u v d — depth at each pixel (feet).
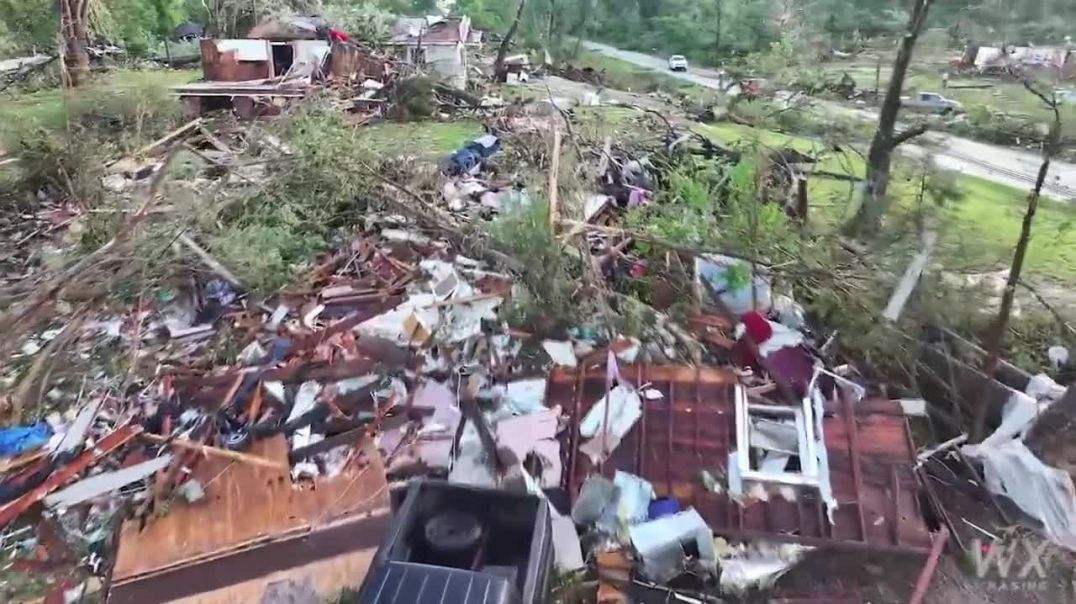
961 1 49.57
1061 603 25.21
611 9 186.39
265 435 29.68
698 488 27.76
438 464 28.78
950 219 48.65
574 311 38.32
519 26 180.96
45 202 61.16
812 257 42.01
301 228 49.03
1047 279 43.09
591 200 51.98
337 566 24.21
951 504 28.96
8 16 122.21
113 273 44.42
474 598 18.90
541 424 29.96
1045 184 56.18
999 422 31.37
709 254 41.81
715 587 25.39
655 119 85.76
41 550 25.93
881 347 35.73
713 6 152.05
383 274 44.27
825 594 25.20
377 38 138.31
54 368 36.58
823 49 81.20
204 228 47.44
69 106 78.69
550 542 24.04
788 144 64.18
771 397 31.17
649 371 31.58
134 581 23.61
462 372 33.86
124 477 28.07
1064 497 27.58
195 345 38.17
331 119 65.92
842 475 27.68
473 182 60.23
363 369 34.22
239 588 23.65
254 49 107.34
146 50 150.92
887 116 50.83
